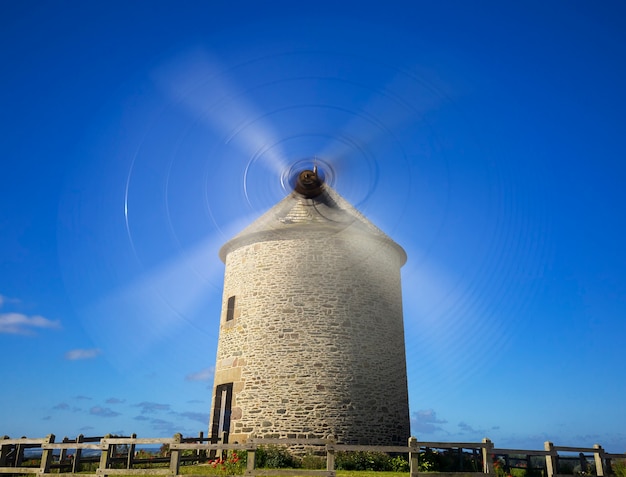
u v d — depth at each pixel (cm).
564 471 1234
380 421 1587
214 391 1730
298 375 1573
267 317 1664
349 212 1834
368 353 1644
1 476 1192
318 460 1414
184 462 1567
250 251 1794
